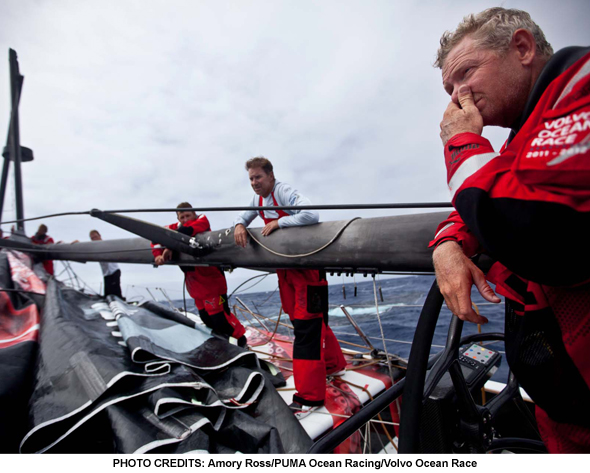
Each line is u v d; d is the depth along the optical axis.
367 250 1.67
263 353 3.13
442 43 0.77
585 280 0.51
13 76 9.31
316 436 1.83
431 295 0.77
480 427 1.13
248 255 2.35
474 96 0.69
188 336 2.70
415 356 0.75
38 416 1.49
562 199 0.43
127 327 2.37
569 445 0.65
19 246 5.79
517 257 0.50
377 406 1.10
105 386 1.57
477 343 1.73
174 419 1.50
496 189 0.53
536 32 0.65
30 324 2.86
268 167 2.25
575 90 0.43
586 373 0.56
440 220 1.42
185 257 2.97
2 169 9.09
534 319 0.65
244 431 1.57
